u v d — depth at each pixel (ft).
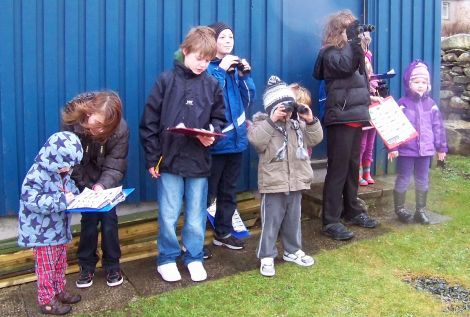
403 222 14.76
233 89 12.60
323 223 13.93
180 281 11.24
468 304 10.14
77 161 9.24
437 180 18.81
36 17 12.16
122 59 13.14
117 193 9.73
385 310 9.90
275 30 15.31
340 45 13.32
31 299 10.56
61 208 9.20
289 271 11.68
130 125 13.37
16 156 12.32
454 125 22.99
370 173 17.62
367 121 13.44
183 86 11.09
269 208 11.73
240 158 13.07
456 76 24.13
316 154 17.16
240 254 12.75
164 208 11.28
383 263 12.05
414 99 14.70
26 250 11.59
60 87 12.56
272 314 9.82
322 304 10.16
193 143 11.12
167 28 13.58
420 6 18.19
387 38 17.61
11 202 12.37
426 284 11.05
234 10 14.53
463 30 36.68
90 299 10.45
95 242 10.92
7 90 12.07
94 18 12.69
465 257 12.32
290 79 16.03
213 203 13.52
